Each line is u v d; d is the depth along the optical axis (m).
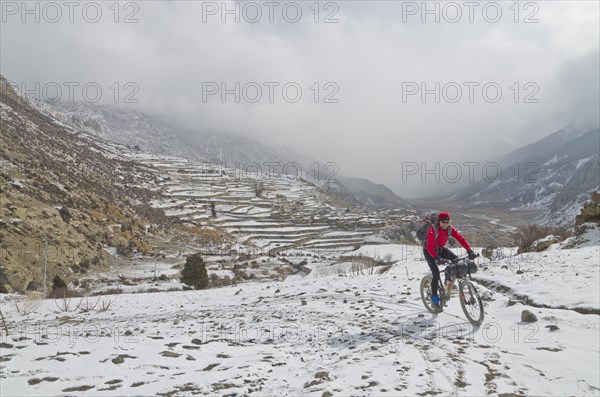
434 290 7.93
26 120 129.62
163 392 4.23
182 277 42.19
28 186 60.25
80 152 131.00
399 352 5.83
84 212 65.81
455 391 4.44
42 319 12.78
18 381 4.30
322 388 4.49
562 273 10.23
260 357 5.65
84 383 4.35
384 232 112.94
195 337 7.30
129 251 61.66
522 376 4.86
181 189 134.25
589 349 5.61
